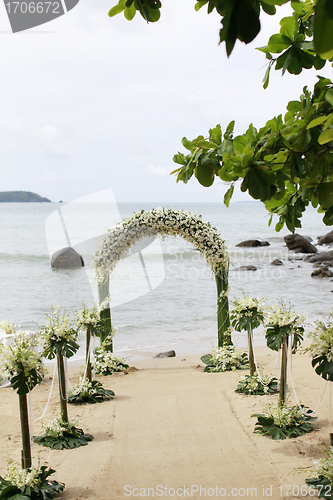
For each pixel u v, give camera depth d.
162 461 3.72
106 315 7.58
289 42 1.81
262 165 1.67
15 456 3.89
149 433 4.42
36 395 5.98
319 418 4.52
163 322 12.24
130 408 5.30
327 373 3.52
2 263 21.30
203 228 7.53
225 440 4.12
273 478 3.29
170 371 7.60
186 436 4.29
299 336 4.48
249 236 41.44
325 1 0.73
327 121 1.31
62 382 4.38
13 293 14.80
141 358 8.89
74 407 5.41
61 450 4.04
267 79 1.90
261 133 1.87
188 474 3.45
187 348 9.75
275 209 2.62
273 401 5.23
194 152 2.06
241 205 121.81
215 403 5.33
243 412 4.91
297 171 1.77
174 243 31.17
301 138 1.74
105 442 4.22
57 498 3.12
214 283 18.70
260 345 9.63
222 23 0.98
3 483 3.17
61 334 4.33
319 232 44.62
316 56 1.81
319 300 14.64
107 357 7.55
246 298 5.97
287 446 3.88
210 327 11.78
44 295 13.95
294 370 6.78
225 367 7.37
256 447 3.91
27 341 3.45
